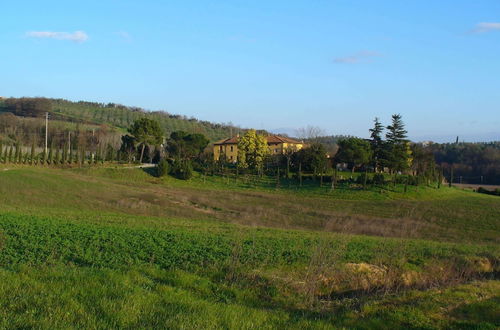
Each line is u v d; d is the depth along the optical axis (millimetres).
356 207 47375
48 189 43219
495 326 10164
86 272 11547
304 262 15547
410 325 10188
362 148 71875
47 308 8211
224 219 35188
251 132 76125
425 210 45500
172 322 8039
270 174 72062
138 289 10203
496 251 21312
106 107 185875
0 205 30797
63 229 17906
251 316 9422
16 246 14672
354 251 18062
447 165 113000
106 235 17234
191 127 167750
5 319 7410
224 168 74875
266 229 24891
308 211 42562
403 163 65562
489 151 114688
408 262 17734
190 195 49875
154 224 23250
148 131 81625
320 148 69438
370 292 14133
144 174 67375
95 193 44000
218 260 14781
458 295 12859
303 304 12117
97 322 7766
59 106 159625
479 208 47688
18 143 67500
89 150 90625
